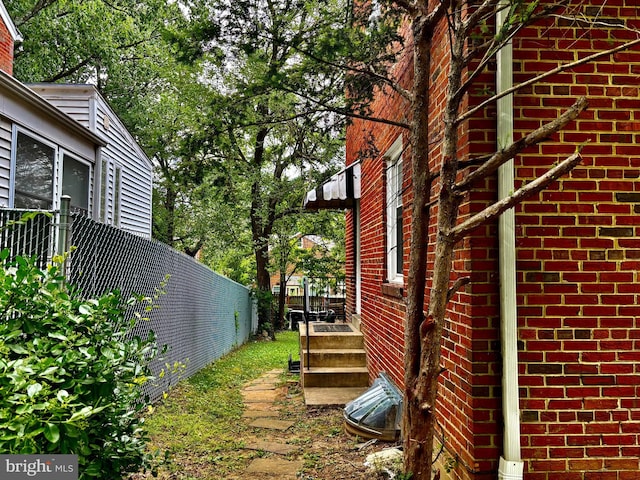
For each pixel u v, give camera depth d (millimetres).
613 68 3336
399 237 6312
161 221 21375
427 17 2906
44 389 2268
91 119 9805
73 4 15234
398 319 5488
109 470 2709
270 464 4418
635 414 3180
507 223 3174
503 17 3193
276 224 19016
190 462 4473
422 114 2930
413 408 2635
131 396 2910
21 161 7398
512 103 3273
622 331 3219
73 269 4266
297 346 15352
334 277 22578
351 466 4254
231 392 7711
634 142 3311
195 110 13719
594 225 3270
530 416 3168
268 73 4168
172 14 15391
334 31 4207
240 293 15516
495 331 3186
